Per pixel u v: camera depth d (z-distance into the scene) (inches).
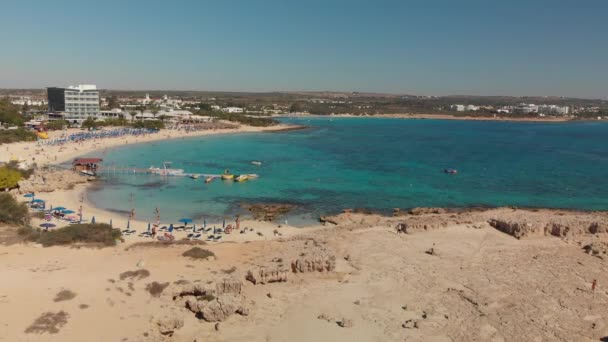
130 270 1982.0
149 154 6914.4
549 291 2033.7
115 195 4114.2
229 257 2327.8
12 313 1528.1
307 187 4633.4
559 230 2856.8
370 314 1775.3
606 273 2257.6
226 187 4584.2
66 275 1876.2
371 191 4488.2
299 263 2117.4
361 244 2618.1
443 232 2888.8
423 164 6304.1
